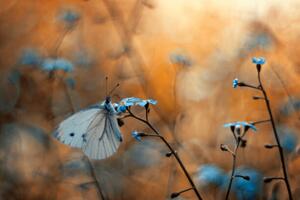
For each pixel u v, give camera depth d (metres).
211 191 0.62
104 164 0.66
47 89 0.71
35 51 0.75
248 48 0.79
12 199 0.64
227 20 0.84
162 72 0.75
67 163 0.64
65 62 0.68
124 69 0.76
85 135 0.48
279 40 0.79
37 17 0.84
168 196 0.63
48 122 0.69
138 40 0.80
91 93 0.74
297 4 0.81
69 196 0.64
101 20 0.82
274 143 0.66
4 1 0.86
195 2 0.86
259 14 0.82
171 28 0.83
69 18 0.81
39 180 0.65
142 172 0.66
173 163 0.65
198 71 0.76
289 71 0.74
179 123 0.70
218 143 0.69
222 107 0.72
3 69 0.74
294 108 0.64
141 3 0.80
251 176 0.61
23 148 0.67
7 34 0.81
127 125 0.71
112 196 0.64
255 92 0.73
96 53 0.79
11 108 0.70
